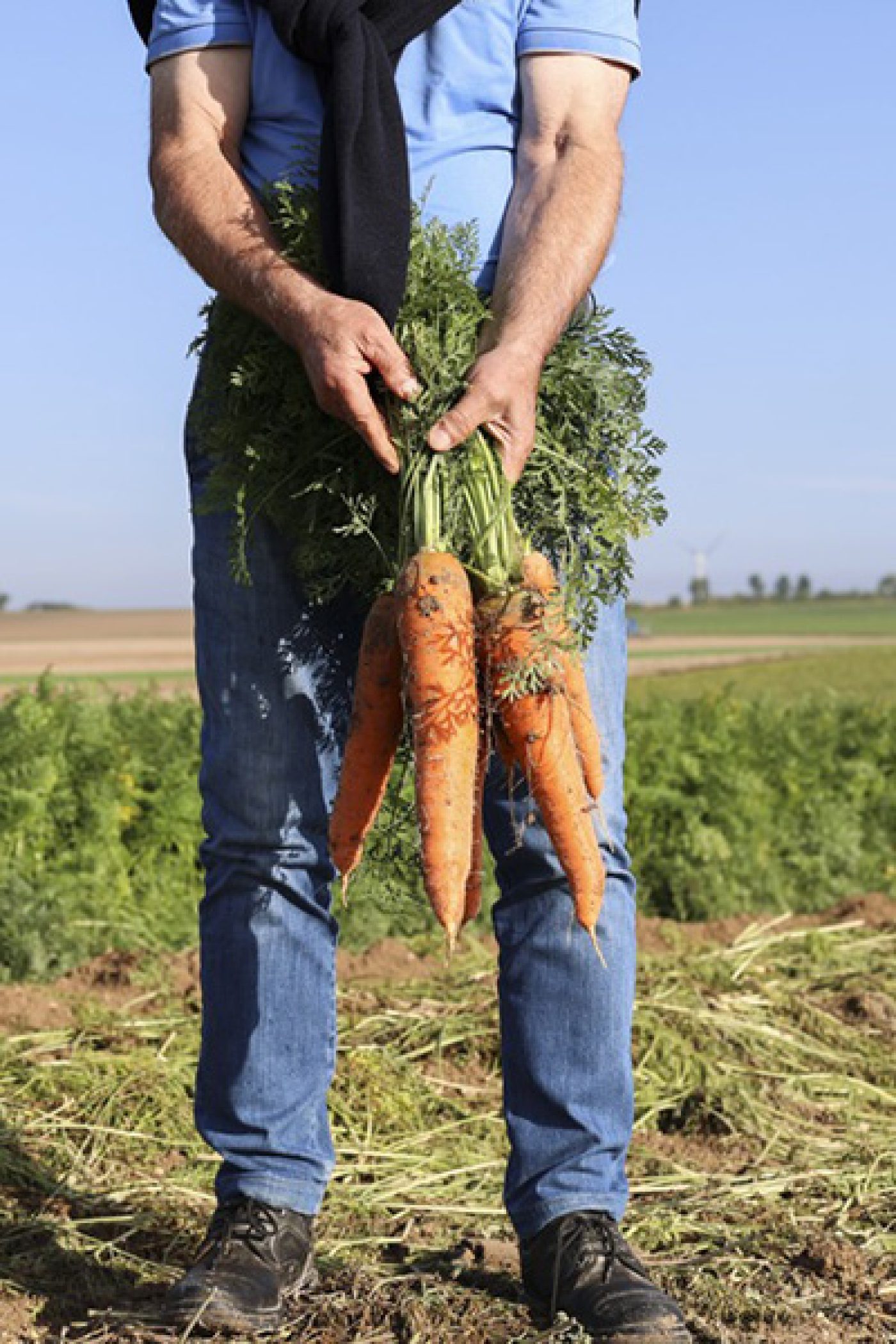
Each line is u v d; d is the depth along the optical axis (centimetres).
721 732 1159
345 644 352
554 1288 341
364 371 311
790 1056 638
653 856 1041
